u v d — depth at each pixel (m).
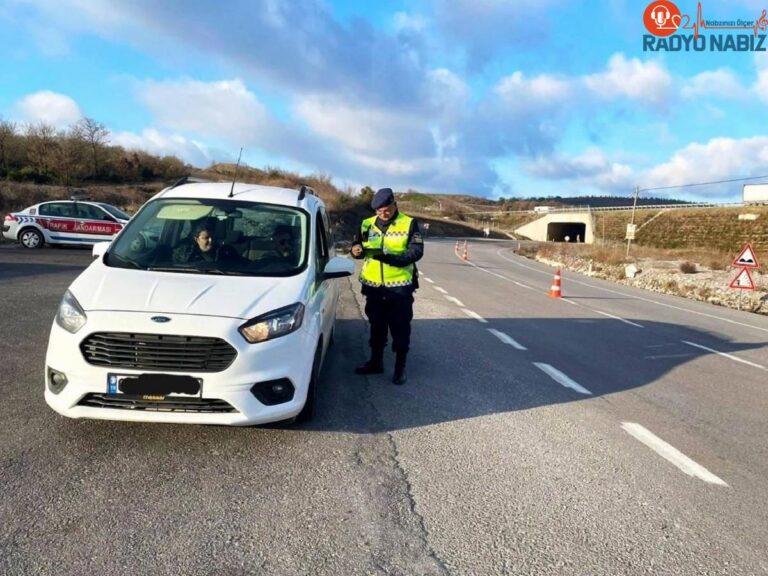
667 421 5.61
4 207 31.31
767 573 3.05
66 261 15.78
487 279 21.12
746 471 4.48
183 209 5.49
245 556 2.91
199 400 3.92
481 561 3.00
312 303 4.75
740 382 7.51
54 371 4.01
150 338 3.88
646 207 76.69
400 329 6.09
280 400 4.18
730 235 61.00
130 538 3.00
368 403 5.44
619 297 18.48
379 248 6.00
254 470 3.89
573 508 3.65
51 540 2.94
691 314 15.20
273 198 5.85
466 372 6.92
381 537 3.16
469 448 4.52
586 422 5.37
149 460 3.94
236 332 3.98
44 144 49.16
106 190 41.66
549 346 8.97
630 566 3.04
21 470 3.68
